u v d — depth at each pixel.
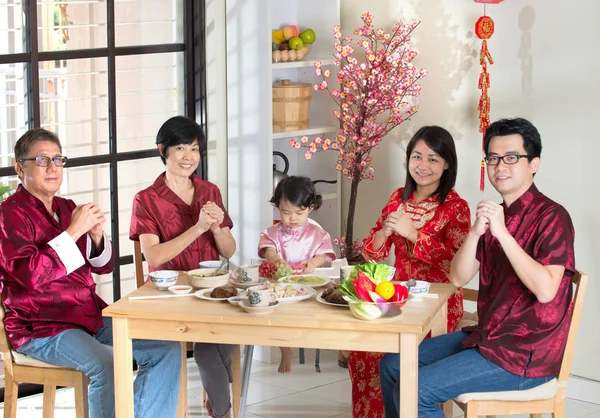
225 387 3.70
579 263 4.23
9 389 3.41
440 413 3.05
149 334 3.05
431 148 3.63
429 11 4.63
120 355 3.08
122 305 3.10
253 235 4.83
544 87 4.27
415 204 3.76
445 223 3.67
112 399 3.24
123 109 4.66
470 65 4.51
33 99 4.23
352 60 4.45
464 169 4.59
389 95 4.45
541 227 3.02
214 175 4.89
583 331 4.25
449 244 3.65
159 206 3.83
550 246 2.99
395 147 4.86
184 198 3.90
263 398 4.25
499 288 3.10
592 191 4.16
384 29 4.84
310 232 3.89
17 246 3.29
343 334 2.89
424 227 3.70
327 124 5.08
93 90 4.60
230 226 4.00
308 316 2.93
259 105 4.68
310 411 4.09
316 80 5.08
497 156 3.07
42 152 3.41
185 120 3.82
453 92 4.59
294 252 3.88
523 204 3.08
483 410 3.02
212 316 2.95
